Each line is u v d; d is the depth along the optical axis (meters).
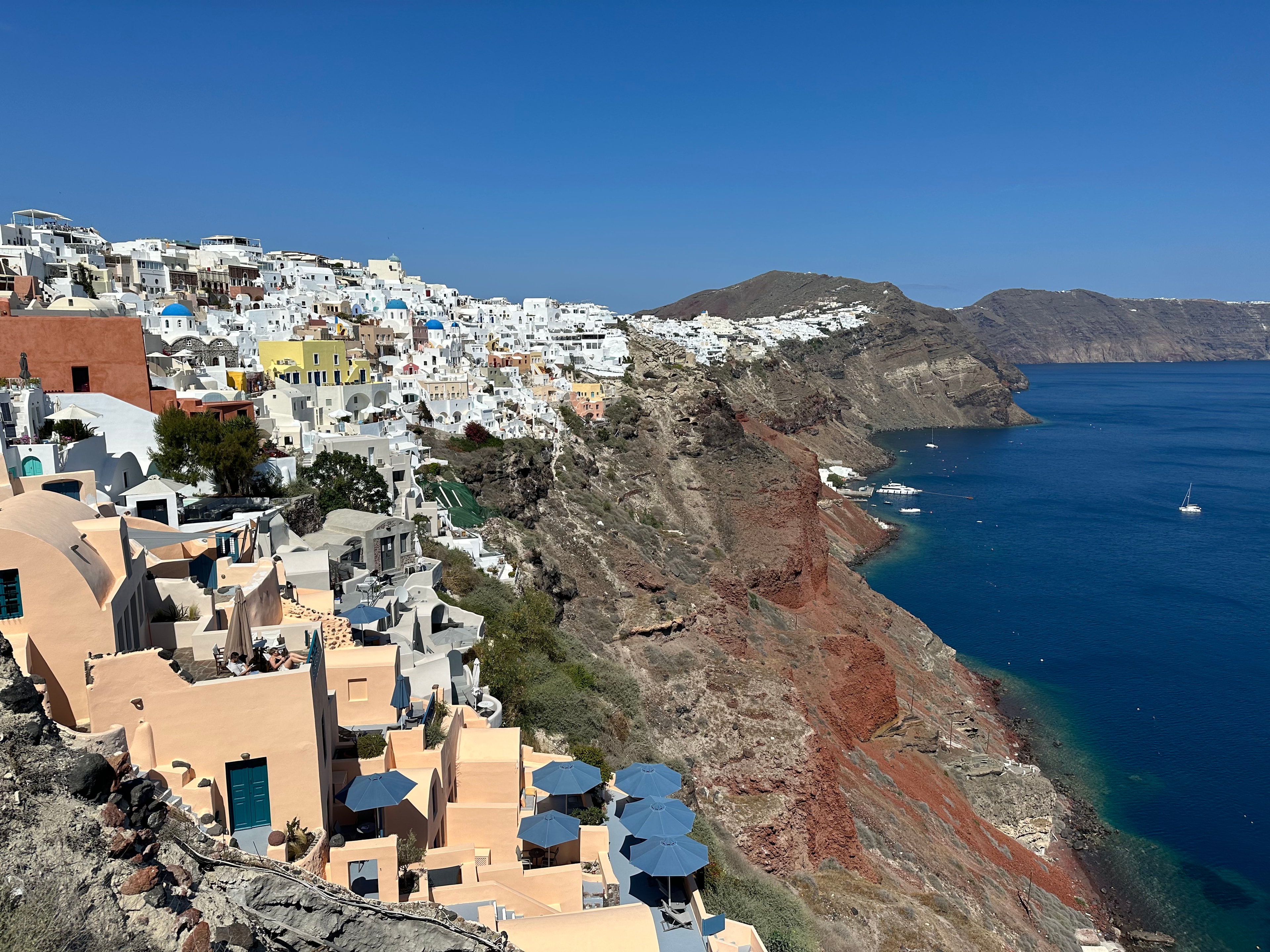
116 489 43.81
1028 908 57.72
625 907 23.80
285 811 21.27
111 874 16.05
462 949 20.25
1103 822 70.69
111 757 17.75
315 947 18.77
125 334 50.44
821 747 59.22
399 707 28.09
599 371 167.88
